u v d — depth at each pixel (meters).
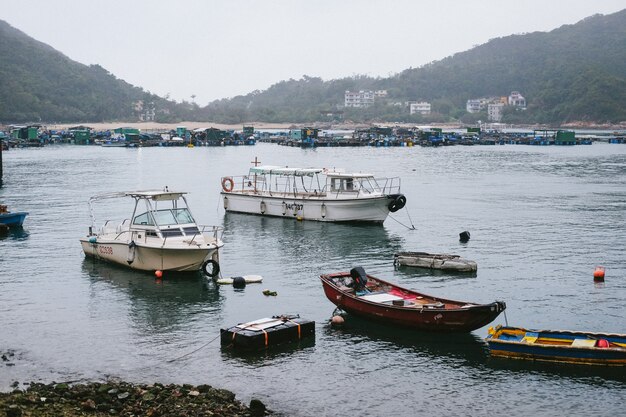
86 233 53.56
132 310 34.03
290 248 48.94
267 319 30.72
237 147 192.88
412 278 40.28
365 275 33.75
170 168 116.88
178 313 33.56
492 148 187.88
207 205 70.94
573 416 23.14
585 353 26.50
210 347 29.02
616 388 24.98
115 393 23.80
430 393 24.83
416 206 70.44
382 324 31.62
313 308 34.38
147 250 39.91
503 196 78.88
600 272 39.72
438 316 29.78
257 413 22.75
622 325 31.83
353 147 191.38
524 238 52.53
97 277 40.00
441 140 199.00
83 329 31.23
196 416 21.98
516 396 24.55
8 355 28.06
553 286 38.47
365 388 25.22
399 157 147.25
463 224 59.19
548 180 97.88
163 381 25.62
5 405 22.41
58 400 23.22
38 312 33.62
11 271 41.41
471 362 27.50
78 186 87.69
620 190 84.69
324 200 59.25
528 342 27.41
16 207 67.88
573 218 62.31
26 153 159.25
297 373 26.44
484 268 42.72
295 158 143.00
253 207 64.25
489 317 29.05
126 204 70.12
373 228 57.16
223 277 40.06
